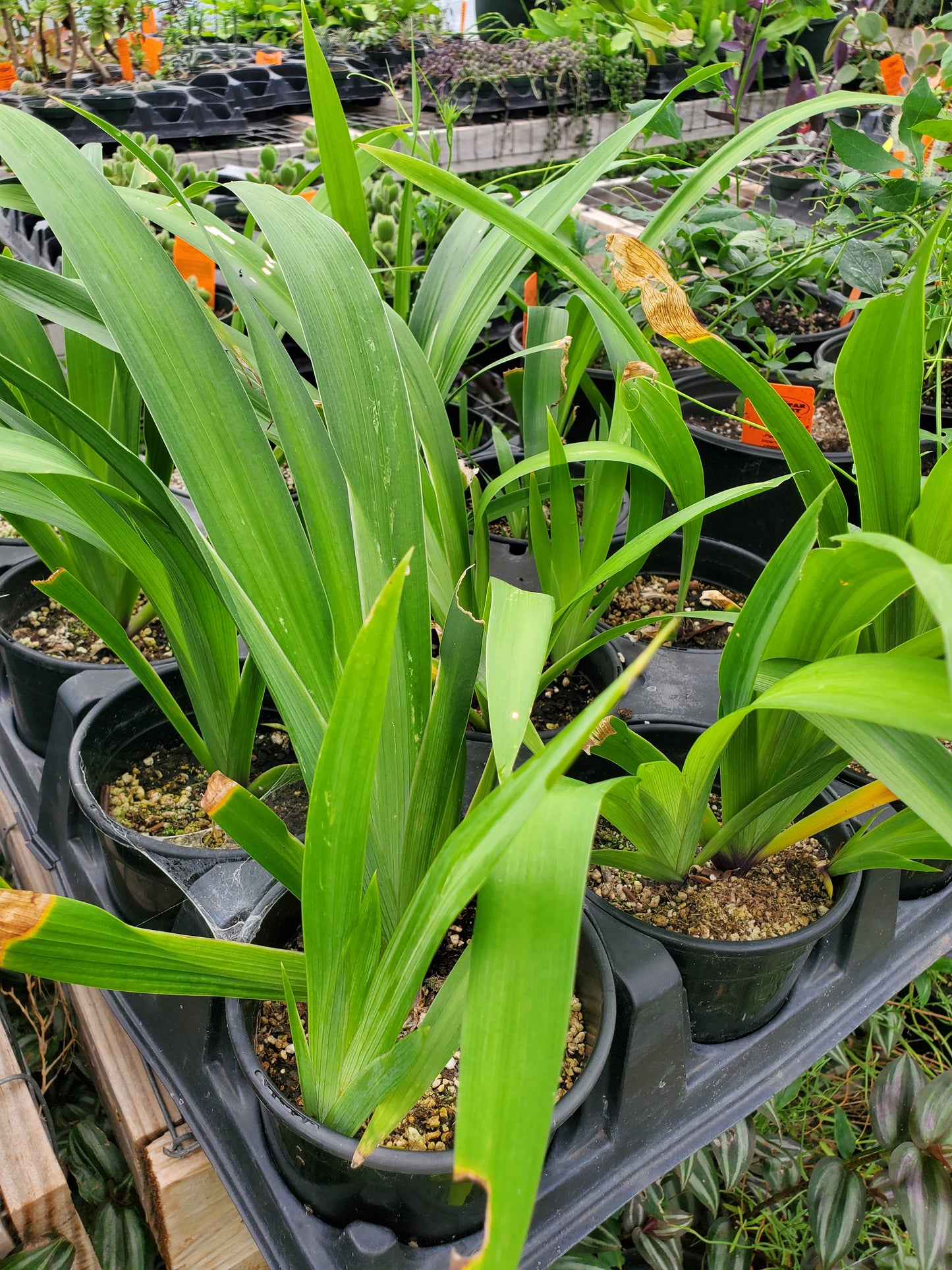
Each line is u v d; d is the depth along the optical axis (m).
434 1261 0.50
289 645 0.48
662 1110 0.60
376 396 0.51
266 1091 0.48
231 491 0.47
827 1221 0.70
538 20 2.38
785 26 1.60
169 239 1.22
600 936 0.57
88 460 0.77
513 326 1.54
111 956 0.40
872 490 0.52
